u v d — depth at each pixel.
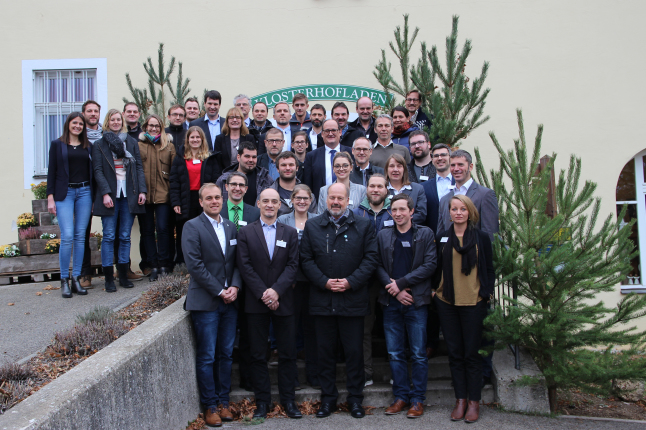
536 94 8.58
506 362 4.92
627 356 4.36
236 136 6.45
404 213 4.53
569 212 4.61
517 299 4.75
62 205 6.06
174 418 3.98
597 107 8.55
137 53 8.78
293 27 8.74
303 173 5.89
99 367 3.18
